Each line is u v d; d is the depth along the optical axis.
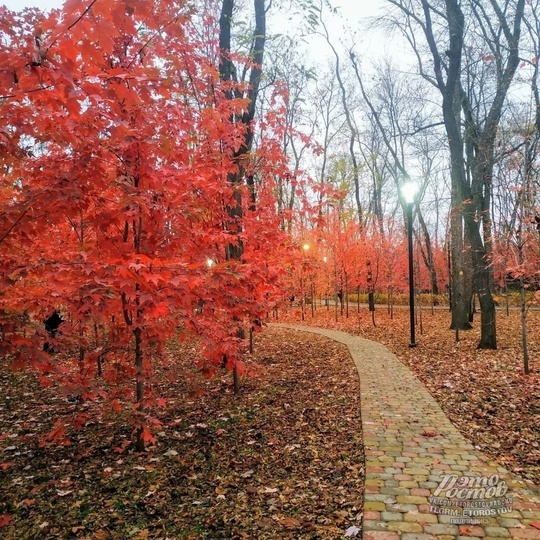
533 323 16.23
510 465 3.96
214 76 5.59
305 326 18.11
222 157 5.92
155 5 2.98
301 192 7.12
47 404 6.97
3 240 3.25
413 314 11.41
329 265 19.52
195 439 5.02
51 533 3.18
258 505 3.46
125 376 4.66
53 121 3.09
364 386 7.03
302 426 5.31
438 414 5.50
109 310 4.07
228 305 4.83
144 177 4.08
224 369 8.73
